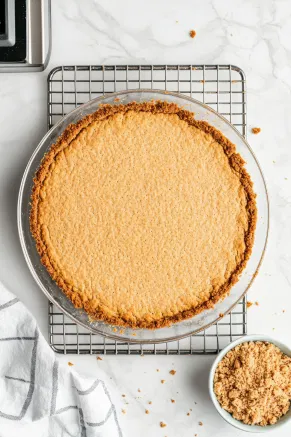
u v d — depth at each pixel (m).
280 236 0.78
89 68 0.77
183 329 0.75
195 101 0.74
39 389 0.76
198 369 0.78
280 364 0.74
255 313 0.78
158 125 0.74
